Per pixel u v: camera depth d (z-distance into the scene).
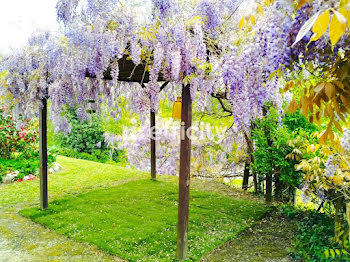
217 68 2.10
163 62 2.33
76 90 3.45
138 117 6.30
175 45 2.20
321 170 2.32
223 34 2.21
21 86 3.37
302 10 1.17
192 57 2.18
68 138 9.00
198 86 2.40
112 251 2.69
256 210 3.85
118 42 2.41
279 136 3.43
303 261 2.53
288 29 1.24
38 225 3.32
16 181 5.14
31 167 5.50
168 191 4.66
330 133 1.18
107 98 3.93
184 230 2.56
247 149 4.94
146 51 2.37
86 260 2.56
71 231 3.13
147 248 2.75
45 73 3.22
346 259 2.14
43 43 3.02
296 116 3.46
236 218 3.55
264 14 1.46
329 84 1.11
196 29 2.12
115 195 4.41
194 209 3.85
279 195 4.46
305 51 1.30
